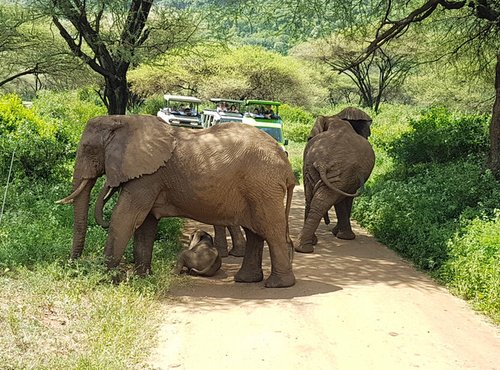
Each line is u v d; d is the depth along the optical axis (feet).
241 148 26.91
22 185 40.14
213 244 31.71
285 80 147.13
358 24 51.55
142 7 48.91
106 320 21.33
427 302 26.16
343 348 20.86
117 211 27.14
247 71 143.54
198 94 146.20
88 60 47.91
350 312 24.32
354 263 32.94
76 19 46.52
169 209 27.84
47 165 43.88
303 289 27.43
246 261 28.84
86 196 28.02
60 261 27.35
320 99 191.62
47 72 56.44
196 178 26.71
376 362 19.89
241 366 19.30
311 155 36.52
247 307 24.64
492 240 29.37
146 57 49.06
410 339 21.89
